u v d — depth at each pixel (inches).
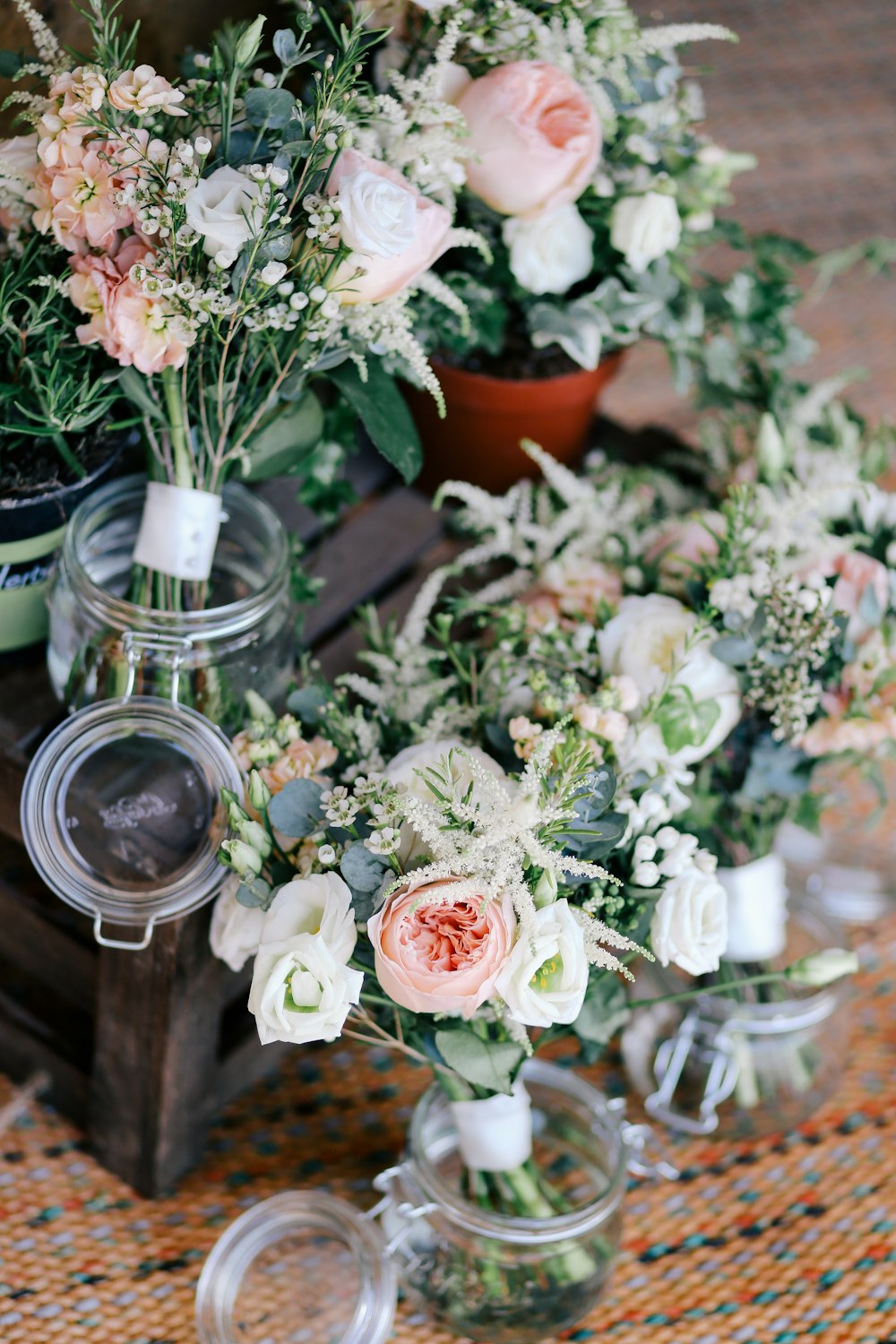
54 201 29.7
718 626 35.1
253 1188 41.1
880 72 84.0
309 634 42.8
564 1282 35.4
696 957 30.7
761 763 37.0
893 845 50.6
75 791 33.4
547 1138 38.0
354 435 43.2
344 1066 44.3
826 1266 39.8
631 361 66.8
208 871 33.5
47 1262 38.8
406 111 34.6
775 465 39.9
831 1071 42.4
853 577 36.5
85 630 33.8
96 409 31.8
